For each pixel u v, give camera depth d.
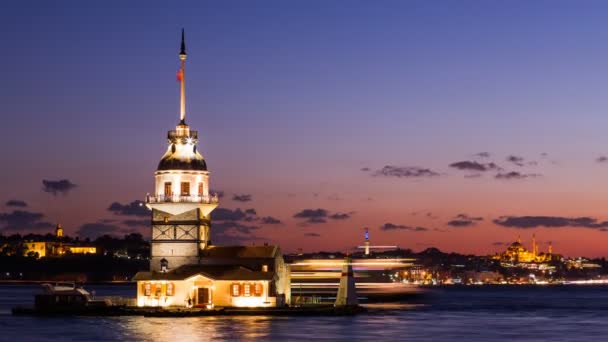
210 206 162.88
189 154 163.88
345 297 167.25
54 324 140.62
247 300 155.25
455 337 127.69
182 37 169.25
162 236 161.12
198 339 117.88
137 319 147.88
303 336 121.88
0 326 138.00
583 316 187.88
